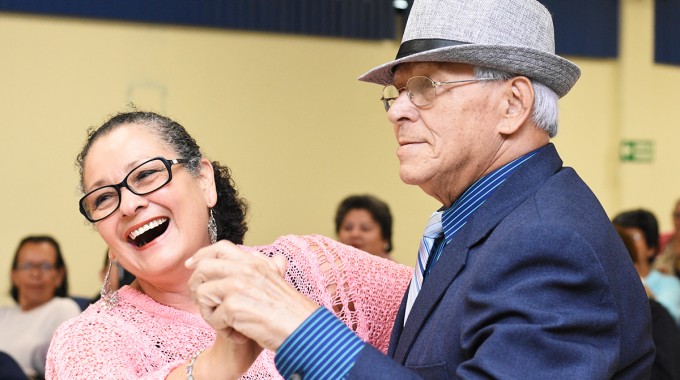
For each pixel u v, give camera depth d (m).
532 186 1.54
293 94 6.04
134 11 5.57
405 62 1.59
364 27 6.15
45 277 4.59
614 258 1.47
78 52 5.50
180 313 1.74
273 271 1.40
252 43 5.93
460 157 1.56
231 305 1.36
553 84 1.59
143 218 1.67
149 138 1.70
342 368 1.33
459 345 1.45
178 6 5.68
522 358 1.32
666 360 3.43
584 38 6.93
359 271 2.01
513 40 1.57
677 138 7.33
